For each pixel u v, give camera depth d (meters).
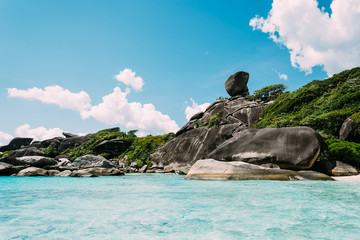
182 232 3.99
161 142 46.03
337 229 4.03
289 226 4.23
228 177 12.55
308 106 25.38
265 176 12.09
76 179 16.98
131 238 3.72
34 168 21.95
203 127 35.00
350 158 14.34
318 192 7.97
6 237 3.79
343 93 23.02
